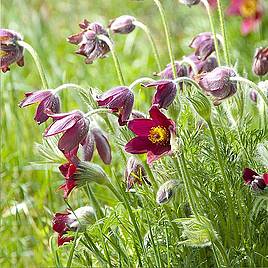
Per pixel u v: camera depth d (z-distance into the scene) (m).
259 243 1.84
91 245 1.87
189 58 2.00
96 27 1.92
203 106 1.76
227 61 1.92
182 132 1.84
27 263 2.15
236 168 1.86
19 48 1.91
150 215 1.87
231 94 1.79
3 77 2.54
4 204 2.23
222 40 1.99
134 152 1.76
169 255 1.84
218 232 1.84
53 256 2.01
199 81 1.79
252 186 1.78
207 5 1.94
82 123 1.80
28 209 2.22
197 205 1.80
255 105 2.02
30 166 2.29
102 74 2.63
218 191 1.86
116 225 1.88
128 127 1.77
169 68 1.95
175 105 1.79
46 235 2.12
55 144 1.89
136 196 1.90
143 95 2.39
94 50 1.92
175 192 1.79
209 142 1.86
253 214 1.83
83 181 1.85
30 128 2.42
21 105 1.84
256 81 2.45
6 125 2.41
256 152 1.86
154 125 1.77
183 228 1.83
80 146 1.91
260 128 1.92
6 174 2.30
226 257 1.79
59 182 2.25
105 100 1.80
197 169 1.85
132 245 1.90
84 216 1.88
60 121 1.79
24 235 2.17
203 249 1.86
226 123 1.90
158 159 1.84
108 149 1.89
